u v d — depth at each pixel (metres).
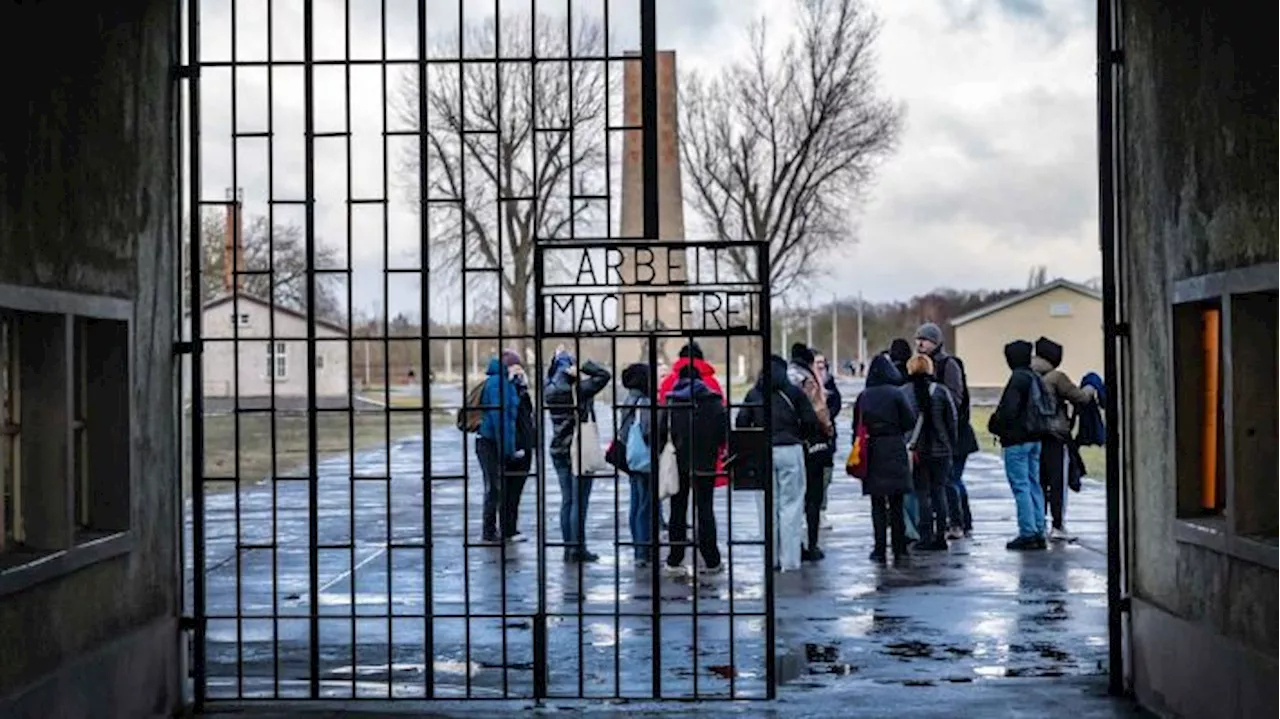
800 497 13.69
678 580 13.10
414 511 20.08
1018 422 15.16
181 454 8.54
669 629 10.79
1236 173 7.08
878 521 14.40
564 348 15.76
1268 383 7.20
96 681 7.19
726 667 9.50
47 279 6.74
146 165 8.04
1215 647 7.35
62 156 6.92
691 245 8.50
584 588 12.73
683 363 13.23
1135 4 8.40
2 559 6.62
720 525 17.08
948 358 16.30
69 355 6.98
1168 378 8.02
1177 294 7.84
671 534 13.47
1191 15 7.60
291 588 13.09
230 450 32.47
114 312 7.53
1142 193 8.36
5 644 6.26
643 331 8.70
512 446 15.41
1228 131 7.17
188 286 8.79
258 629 11.05
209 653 10.16
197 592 8.60
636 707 8.46
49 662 6.72
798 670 9.43
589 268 8.61
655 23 8.38
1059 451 15.75
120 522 7.74
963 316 75.25
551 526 17.59
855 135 47.94
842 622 11.09
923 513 15.16
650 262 8.76
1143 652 8.41
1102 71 8.76
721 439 13.27
